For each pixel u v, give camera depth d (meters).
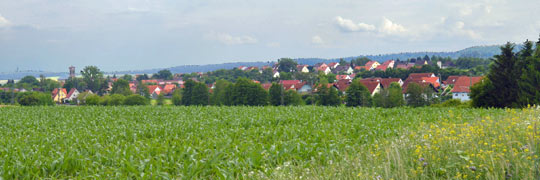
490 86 46.75
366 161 7.39
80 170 9.65
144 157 10.02
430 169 6.33
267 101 85.75
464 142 7.46
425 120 18.69
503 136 7.84
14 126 20.39
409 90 78.50
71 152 10.44
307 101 90.19
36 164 9.61
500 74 46.66
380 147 8.80
